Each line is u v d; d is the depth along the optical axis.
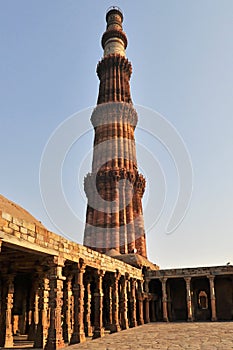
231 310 44.19
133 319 36.25
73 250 21.66
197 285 46.69
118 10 70.31
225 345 18.80
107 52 66.69
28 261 21.70
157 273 43.62
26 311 29.52
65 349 18.58
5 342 21.73
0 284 22.83
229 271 41.19
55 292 18.81
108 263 28.78
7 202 25.34
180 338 22.89
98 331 25.67
